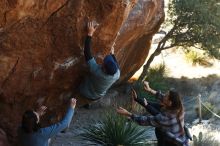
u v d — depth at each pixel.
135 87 14.37
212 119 12.59
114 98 13.88
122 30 8.36
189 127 11.80
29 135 5.86
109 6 6.45
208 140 10.02
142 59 13.20
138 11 8.67
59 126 6.06
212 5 14.47
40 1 5.92
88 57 6.69
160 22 11.79
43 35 6.40
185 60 19.42
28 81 6.88
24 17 5.97
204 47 15.13
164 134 6.25
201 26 14.65
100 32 6.82
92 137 9.34
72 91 7.78
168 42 17.22
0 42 6.16
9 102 7.10
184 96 15.04
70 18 6.38
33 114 5.93
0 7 5.62
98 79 6.76
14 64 6.51
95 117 12.20
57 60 6.82
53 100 7.69
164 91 14.52
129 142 9.02
